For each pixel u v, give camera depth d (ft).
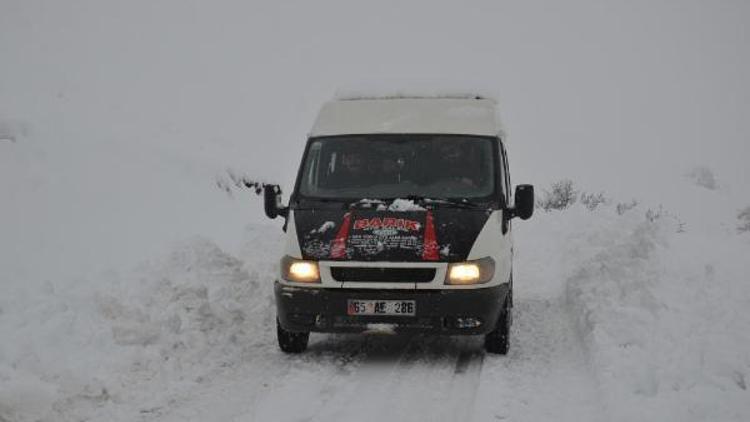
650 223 37.65
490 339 25.04
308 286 23.52
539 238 50.11
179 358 23.59
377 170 26.53
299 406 20.17
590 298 29.19
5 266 30.96
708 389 19.12
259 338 27.04
